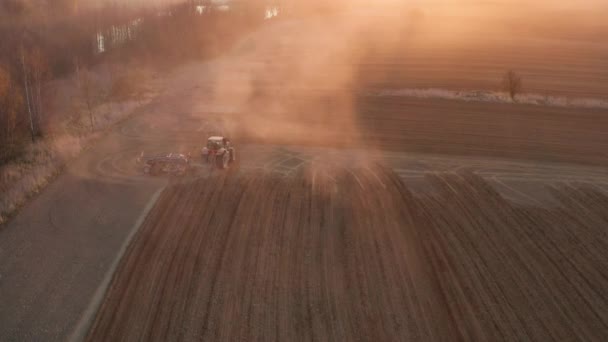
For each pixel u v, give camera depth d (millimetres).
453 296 17469
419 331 15609
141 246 20016
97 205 23547
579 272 19328
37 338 15016
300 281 18016
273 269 18703
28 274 18078
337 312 16375
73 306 16484
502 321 16234
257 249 20062
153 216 22609
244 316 15992
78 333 15266
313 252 20016
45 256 19234
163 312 16094
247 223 22234
